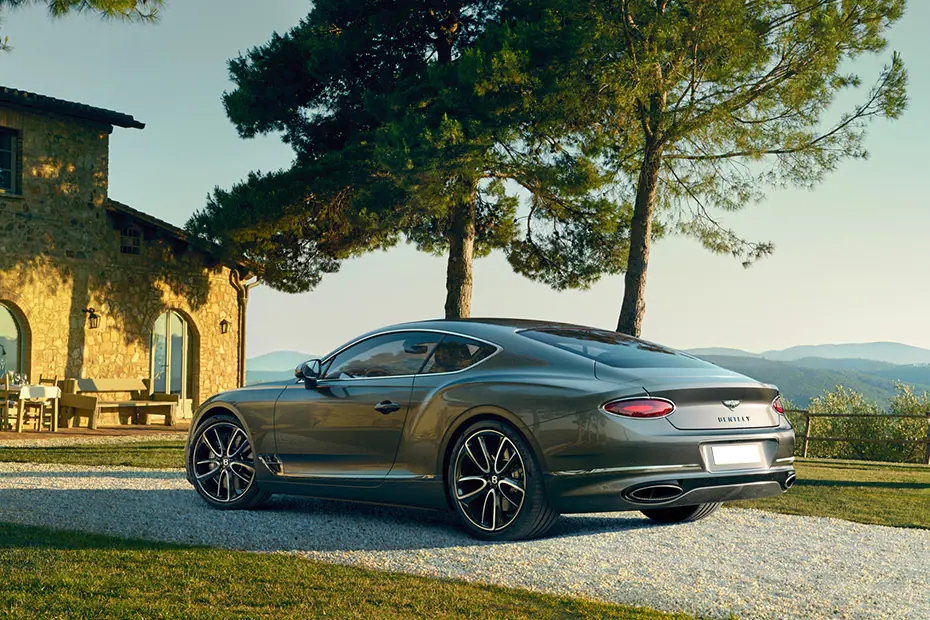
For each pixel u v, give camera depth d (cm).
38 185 1788
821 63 1320
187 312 2067
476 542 537
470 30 1798
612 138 1512
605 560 492
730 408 553
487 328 592
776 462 569
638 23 1338
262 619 359
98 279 1889
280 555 485
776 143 1408
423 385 586
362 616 367
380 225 1792
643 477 514
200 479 679
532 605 395
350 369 632
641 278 1451
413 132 1502
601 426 514
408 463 584
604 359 555
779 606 413
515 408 537
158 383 2022
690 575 466
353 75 1847
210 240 1950
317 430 626
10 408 1647
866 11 1327
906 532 633
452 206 1681
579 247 2144
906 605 422
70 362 1834
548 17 1447
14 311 1759
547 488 527
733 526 626
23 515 599
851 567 500
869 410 3334
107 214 1909
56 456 1105
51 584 402
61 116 1823
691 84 1353
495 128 1523
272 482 650
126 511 627
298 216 1911
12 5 1095
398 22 1778
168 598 387
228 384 2181
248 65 1983
